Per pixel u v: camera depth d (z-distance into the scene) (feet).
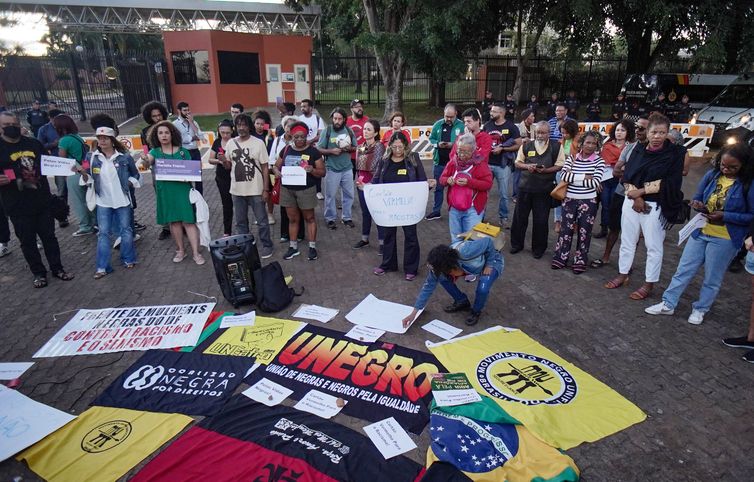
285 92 78.48
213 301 16.96
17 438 10.37
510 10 62.44
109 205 18.75
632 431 10.58
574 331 14.67
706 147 42.96
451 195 18.38
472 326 14.98
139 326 15.15
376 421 10.91
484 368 12.68
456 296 15.60
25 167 16.97
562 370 12.59
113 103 66.54
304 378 12.43
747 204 13.14
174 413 11.19
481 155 18.17
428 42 48.96
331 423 10.78
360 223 25.57
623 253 17.16
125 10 80.33
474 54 66.28
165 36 71.20
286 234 22.67
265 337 14.33
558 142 19.39
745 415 11.10
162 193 19.07
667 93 64.03
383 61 58.23
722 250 13.88
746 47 59.62
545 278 18.52
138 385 12.25
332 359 13.23
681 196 15.31
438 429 10.43
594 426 10.67
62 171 17.84
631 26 60.90
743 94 47.83
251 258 16.48
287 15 82.99
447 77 56.29
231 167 19.98
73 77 57.77
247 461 9.66
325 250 21.59
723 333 14.48
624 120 20.63
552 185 19.65
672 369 12.78
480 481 9.12
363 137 23.62
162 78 70.69
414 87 84.53
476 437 10.20
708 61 62.49
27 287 18.22
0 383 12.46
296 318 15.53
